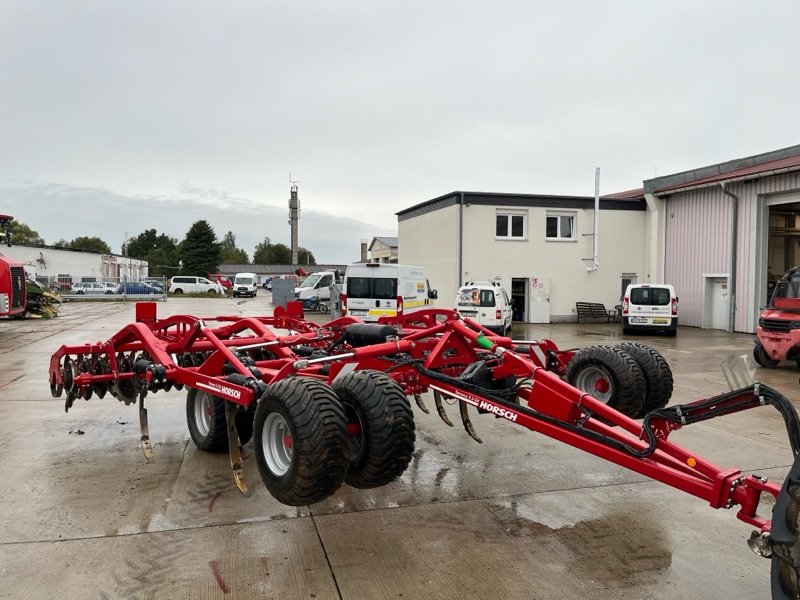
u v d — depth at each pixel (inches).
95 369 259.3
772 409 322.0
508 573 144.5
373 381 159.9
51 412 301.7
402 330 243.3
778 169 724.0
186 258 2962.6
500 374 187.9
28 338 639.1
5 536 160.7
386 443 153.9
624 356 215.0
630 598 134.0
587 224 959.0
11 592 133.1
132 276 2933.1
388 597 133.3
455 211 925.8
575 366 226.1
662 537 164.7
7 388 363.3
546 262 945.5
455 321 209.2
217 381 180.1
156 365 204.4
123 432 265.4
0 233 786.8
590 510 183.0
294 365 164.7
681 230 913.5
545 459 231.8
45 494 190.9
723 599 133.8
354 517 176.4
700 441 256.4
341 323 268.7
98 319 909.2
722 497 121.8
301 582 139.2
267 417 154.1
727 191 809.5
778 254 952.9
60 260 2161.7
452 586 138.2
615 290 975.6
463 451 242.1
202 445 233.6
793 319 445.7
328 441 141.9
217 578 140.5
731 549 157.9
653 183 947.3
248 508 181.6
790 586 93.4
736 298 808.3
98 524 168.9
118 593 133.5
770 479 209.3
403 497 192.4
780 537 93.5
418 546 158.2
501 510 182.5
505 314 737.0
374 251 1764.3
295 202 3080.7
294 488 143.1
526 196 932.0
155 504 183.8
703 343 669.9
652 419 136.3
